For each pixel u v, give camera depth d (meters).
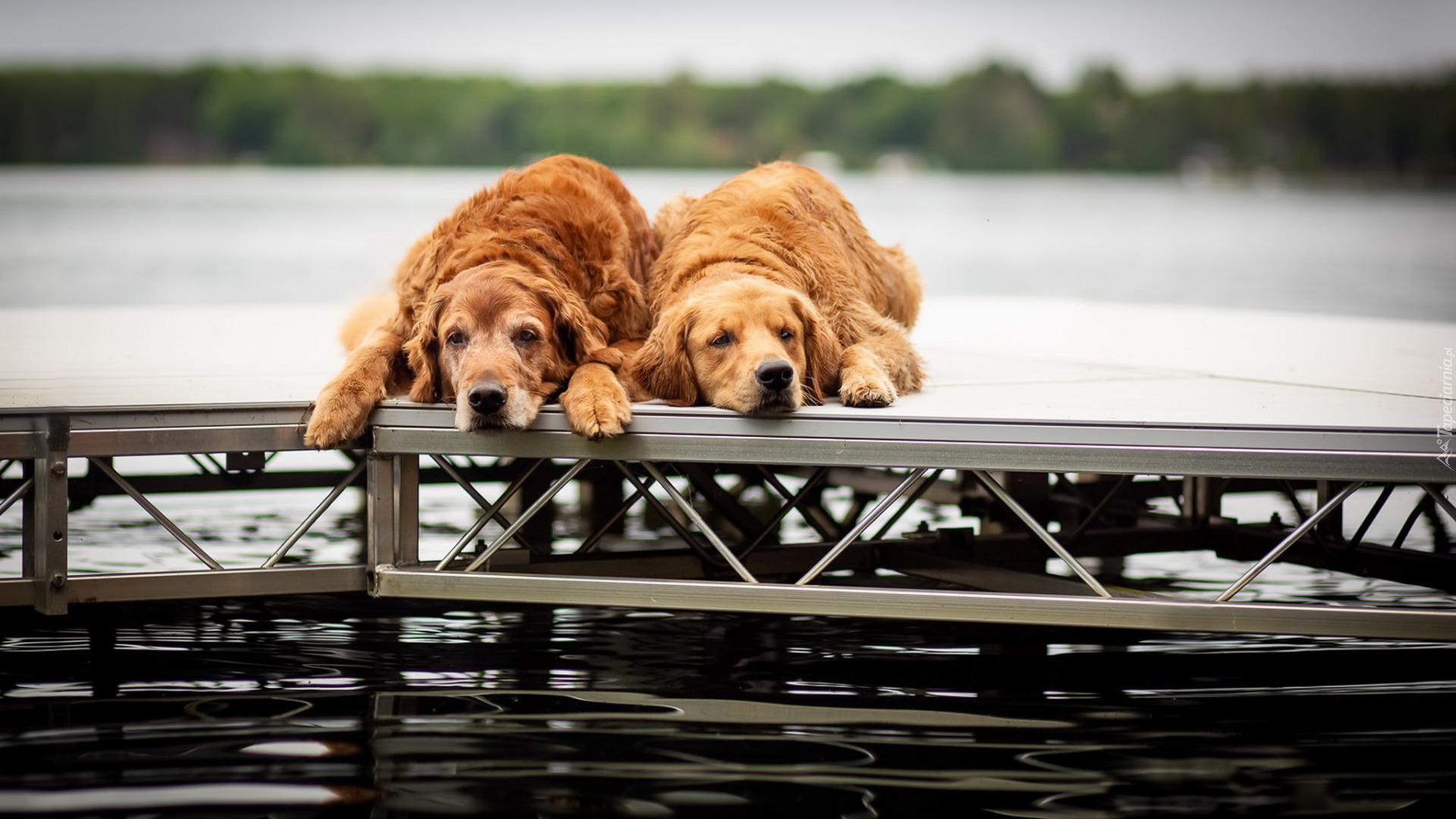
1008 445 5.67
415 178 71.69
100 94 66.62
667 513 6.82
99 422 5.93
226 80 68.25
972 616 5.73
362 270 30.41
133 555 7.76
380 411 6.05
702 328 5.88
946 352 9.05
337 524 8.91
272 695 5.52
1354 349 9.20
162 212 47.91
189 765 4.68
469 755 4.83
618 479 8.96
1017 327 10.95
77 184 66.19
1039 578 6.50
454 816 4.26
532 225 6.38
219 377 7.38
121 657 6.09
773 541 8.12
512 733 5.09
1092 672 6.06
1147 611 5.65
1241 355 8.80
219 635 6.50
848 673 6.00
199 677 5.78
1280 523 7.89
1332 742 5.14
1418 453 5.61
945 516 9.66
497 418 5.57
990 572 6.67
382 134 70.75
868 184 74.69
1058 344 9.54
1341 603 7.17
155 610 6.98
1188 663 6.21
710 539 5.88
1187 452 5.63
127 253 33.75
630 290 6.54
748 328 5.81
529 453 5.87
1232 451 5.63
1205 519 7.96
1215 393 6.81
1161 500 10.95
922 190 72.94
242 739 4.97
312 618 6.88
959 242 43.53
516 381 5.66
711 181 69.44
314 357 8.47
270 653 6.18
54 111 66.12
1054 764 4.86
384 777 4.60
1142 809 4.45
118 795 4.39
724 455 5.76
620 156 73.12
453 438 5.94
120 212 47.59
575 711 5.38
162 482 8.14
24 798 4.36
